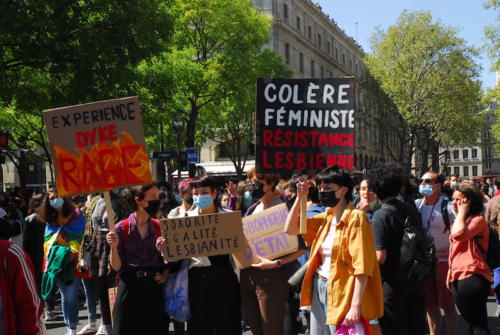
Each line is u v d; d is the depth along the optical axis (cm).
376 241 461
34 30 1373
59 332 768
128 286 487
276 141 536
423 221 641
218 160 4234
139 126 475
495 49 2478
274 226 529
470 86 3938
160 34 1645
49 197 740
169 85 1961
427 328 716
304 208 460
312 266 444
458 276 523
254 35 2784
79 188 467
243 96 2855
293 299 573
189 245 478
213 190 500
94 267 668
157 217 673
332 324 408
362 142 6047
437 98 3947
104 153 472
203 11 2631
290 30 4475
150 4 1580
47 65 1518
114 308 492
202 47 2838
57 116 466
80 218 748
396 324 461
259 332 527
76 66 1471
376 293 405
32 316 329
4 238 357
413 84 3931
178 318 489
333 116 530
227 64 2764
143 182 474
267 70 2888
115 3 1505
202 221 480
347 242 407
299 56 4822
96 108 471
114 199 680
